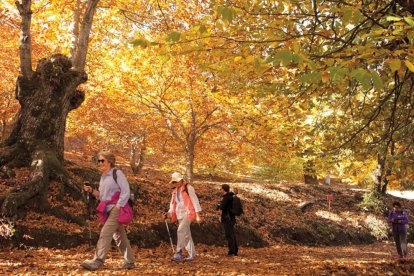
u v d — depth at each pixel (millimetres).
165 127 22172
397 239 11523
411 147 8867
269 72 6645
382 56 4008
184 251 10141
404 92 8617
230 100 14117
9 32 17641
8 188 9734
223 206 10344
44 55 18016
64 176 10453
